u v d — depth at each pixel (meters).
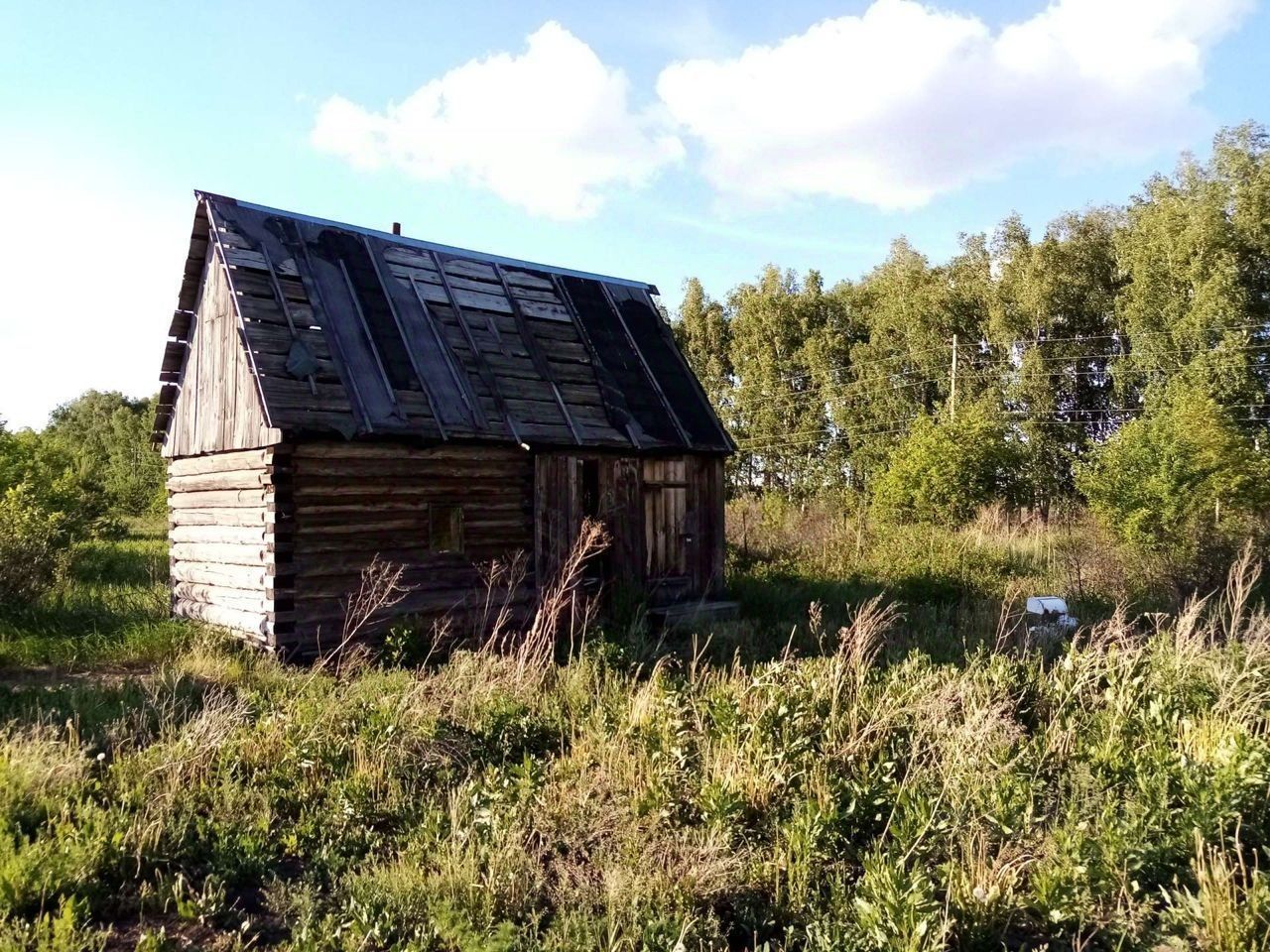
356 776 6.28
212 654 10.20
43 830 5.28
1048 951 4.61
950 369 37.16
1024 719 8.07
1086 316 36.16
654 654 10.37
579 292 15.42
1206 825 5.46
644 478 13.92
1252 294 31.17
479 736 7.29
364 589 11.02
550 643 9.65
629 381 14.45
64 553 14.33
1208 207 31.11
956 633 11.91
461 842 5.33
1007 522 21.78
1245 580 13.66
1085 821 5.70
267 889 5.04
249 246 11.84
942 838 5.56
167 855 5.28
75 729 7.00
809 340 40.94
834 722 7.29
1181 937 4.69
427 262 13.73
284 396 10.56
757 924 4.77
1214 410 20.83
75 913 4.45
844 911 4.79
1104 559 16.38
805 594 15.30
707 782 6.11
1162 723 7.28
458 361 12.58
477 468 12.23
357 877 5.09
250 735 7.01
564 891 5.02
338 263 12.56
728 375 46.31
